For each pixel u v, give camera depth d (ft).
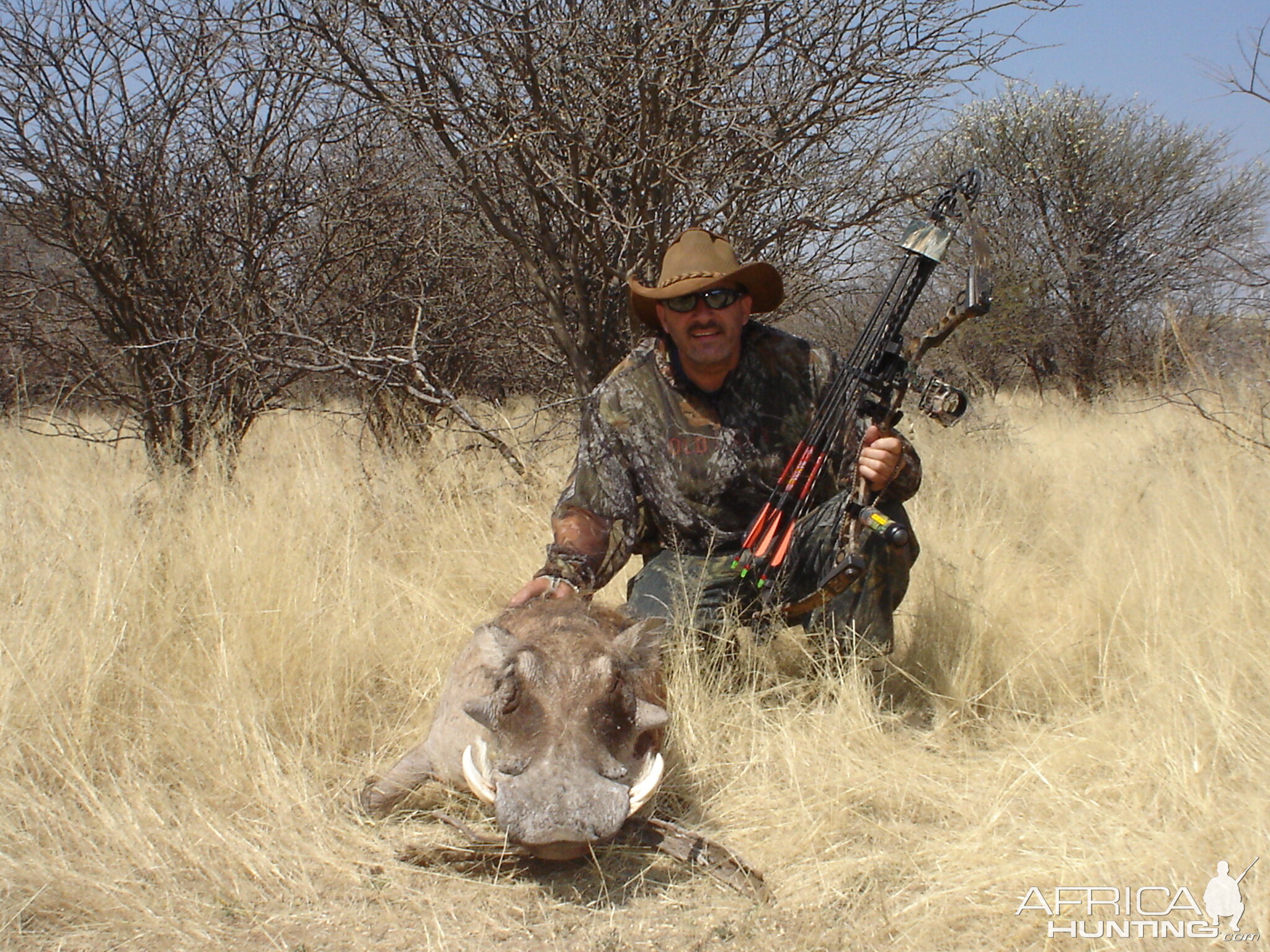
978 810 6.77
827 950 5.70
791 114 12.27
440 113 12.01
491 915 6.03
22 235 15.20
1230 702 7.21
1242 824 6.18
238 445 12.98
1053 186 29.86
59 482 11.39
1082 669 8.54
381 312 14.28
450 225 13.79
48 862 6.16
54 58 12.30
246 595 8.65
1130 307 27.30
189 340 12.14
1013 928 5.74
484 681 6.50
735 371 8.39
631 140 11.97
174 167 13.15
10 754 6.91
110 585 8.50
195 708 7.56
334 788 7.24
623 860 6.51
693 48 11.18
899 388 7.77
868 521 7.72
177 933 5.82
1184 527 9.90
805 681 8.27
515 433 13.78
